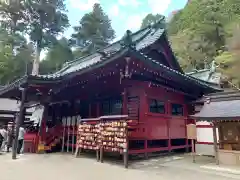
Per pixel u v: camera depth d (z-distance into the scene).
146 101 9.81
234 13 37.31
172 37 45.69
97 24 43.84
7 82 33.19
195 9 45.31
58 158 9.51
